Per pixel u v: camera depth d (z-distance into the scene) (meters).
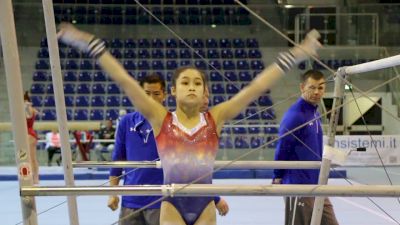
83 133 12.80
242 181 11.87
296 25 17.44
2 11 2.07
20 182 2.19
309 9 17.73
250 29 19.55
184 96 2.37
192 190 2.14
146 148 3.60
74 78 17.77
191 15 19.98
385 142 11.68
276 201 8.91
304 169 3.76
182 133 2.36
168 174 2.35
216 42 19.33
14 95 2.15
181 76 2.42
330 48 16.41
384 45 16.77
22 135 2.18
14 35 2.12
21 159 2.19
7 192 10.12
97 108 16.44
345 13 17.08
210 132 2.39
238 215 7.55
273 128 13.20
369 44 16.73
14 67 2.13
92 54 2.22
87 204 8.52
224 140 12.55
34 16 19.03
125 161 3.45
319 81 3.80
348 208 8.16
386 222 6.99
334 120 3.18
